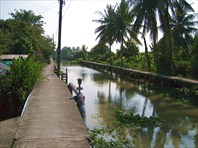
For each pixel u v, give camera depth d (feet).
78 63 219.82
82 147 14.46
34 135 16.43
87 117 36.06
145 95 56.59
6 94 30.99
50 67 102.73
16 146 14.53
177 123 34.04
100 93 59.16
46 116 21.35
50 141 15.37
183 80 57.26
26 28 101.76
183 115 38.60
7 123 19.48
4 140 15.87
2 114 30.55
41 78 53.06
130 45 145.79
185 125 33.12
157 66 78.48
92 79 90.94
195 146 25.80
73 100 29.14
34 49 98.58
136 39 107.34
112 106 44.32
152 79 74.64
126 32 114.83
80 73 115.96
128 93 59.47
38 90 37.24
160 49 79.46
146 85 72.79
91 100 50.19
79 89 28.48
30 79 34.78
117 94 57.98
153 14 74.49
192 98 50.21
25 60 35.58
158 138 27.94
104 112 39.34
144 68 96.73
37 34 125.08
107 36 123.85
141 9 75.31
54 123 19.24
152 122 33.76
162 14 72.79
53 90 37.40
